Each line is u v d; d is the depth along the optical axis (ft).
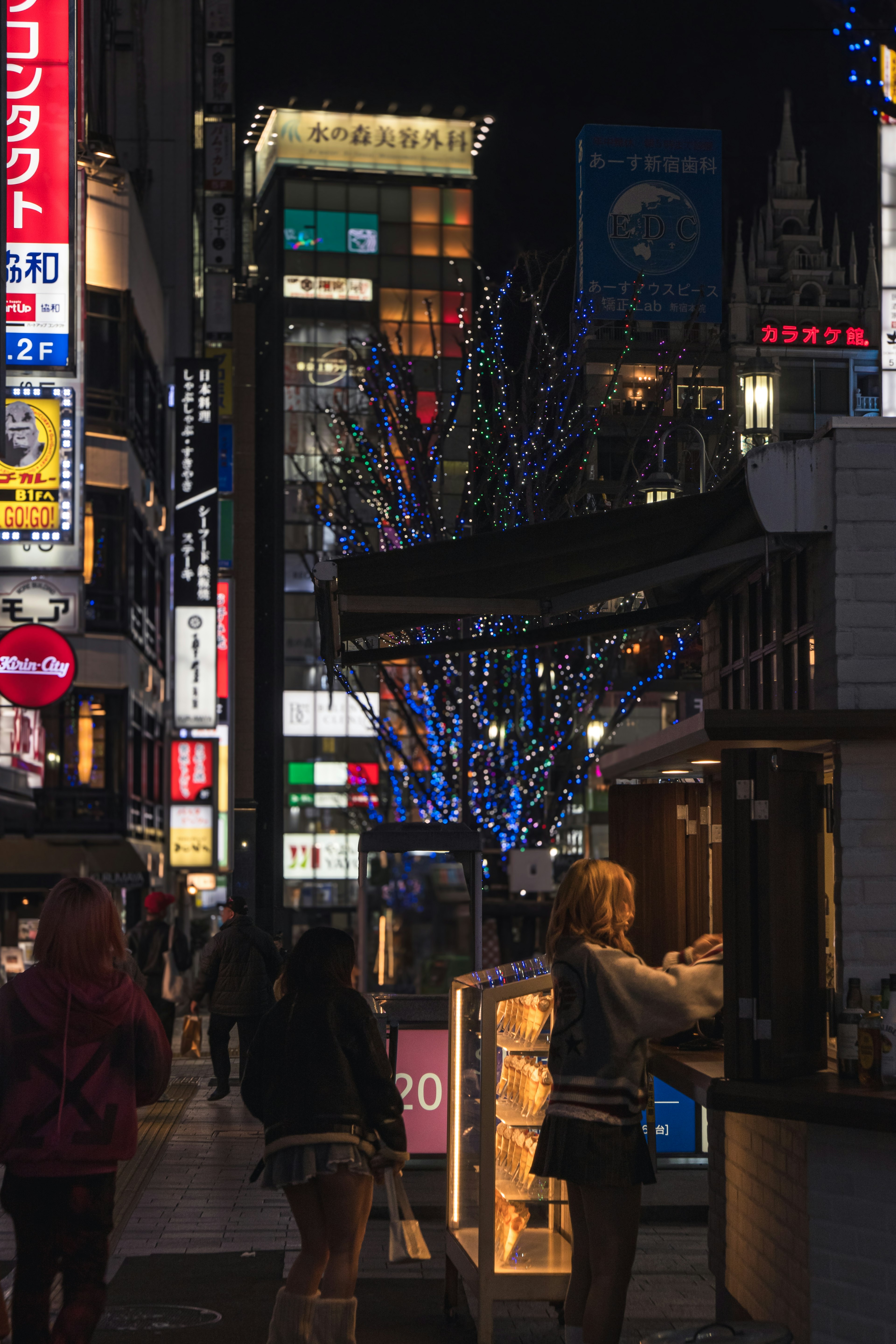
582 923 18.92
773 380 57.57
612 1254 18.30
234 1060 67.10
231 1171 36.99
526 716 80.43
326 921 211.61
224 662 145.07
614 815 25.49
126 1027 17.21
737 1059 17.38
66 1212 16.75
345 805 213.66
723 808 17.75
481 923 39.81
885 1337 16.63
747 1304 19.99
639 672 78.74
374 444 88.99
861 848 18.42
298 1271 19.51
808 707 20.29
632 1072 18.35
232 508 150.51
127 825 102.83
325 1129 19.06
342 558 20.90
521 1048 22.41
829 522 19.29
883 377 169.48
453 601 25.04
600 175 78.43
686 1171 33.81
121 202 106.63
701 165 78.79
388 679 83.92
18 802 67.51
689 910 24.94
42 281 76.54
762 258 177.78
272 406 227.20
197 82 172.96
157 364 124.26
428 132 235.20
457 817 80.79
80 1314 16.49
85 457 81.30
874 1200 16.88
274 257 230.68
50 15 75.25
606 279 78.18
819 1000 18.30
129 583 105.50
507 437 81.97
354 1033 19.56
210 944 50.83
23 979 17.07
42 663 74.54
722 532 22.20
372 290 230.48
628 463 70.33
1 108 53.67
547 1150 18.40
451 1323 23.31
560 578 24.11
